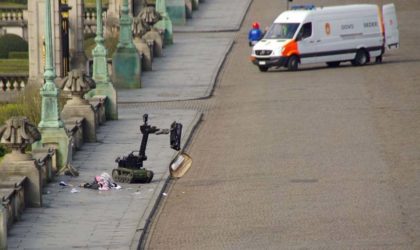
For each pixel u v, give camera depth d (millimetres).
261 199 127562
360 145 157250
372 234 111125
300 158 149875
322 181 135375
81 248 109875
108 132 172500
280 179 137375
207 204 126625
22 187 123125
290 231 113625
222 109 197375
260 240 110938
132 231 115688
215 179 139250
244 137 167875
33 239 113125
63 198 129500
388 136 163500
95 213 123000
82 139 162375
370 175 137625
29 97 185375
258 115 187750
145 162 149375
